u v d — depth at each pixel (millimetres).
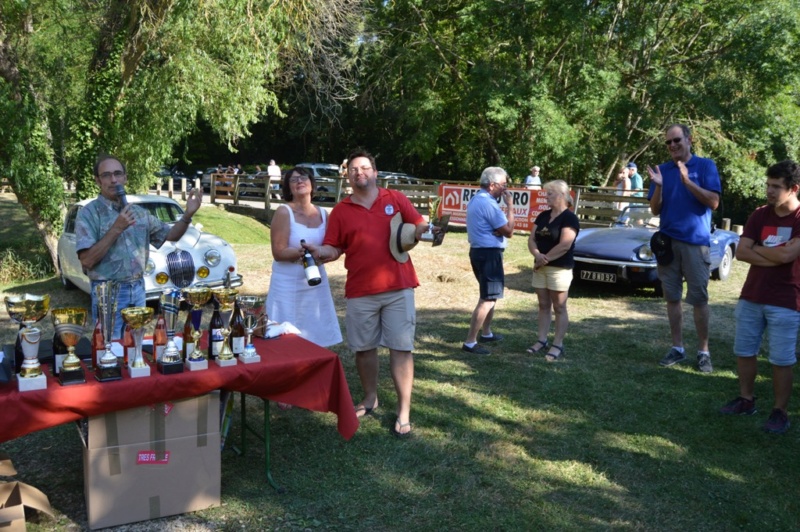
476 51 27406
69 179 14258
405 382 4695
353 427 3836
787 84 22609
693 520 3650
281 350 3949
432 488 3955
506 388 5660
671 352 6355
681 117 25438
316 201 20000
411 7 27031
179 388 3381
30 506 3301
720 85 23297
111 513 3387
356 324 4738
